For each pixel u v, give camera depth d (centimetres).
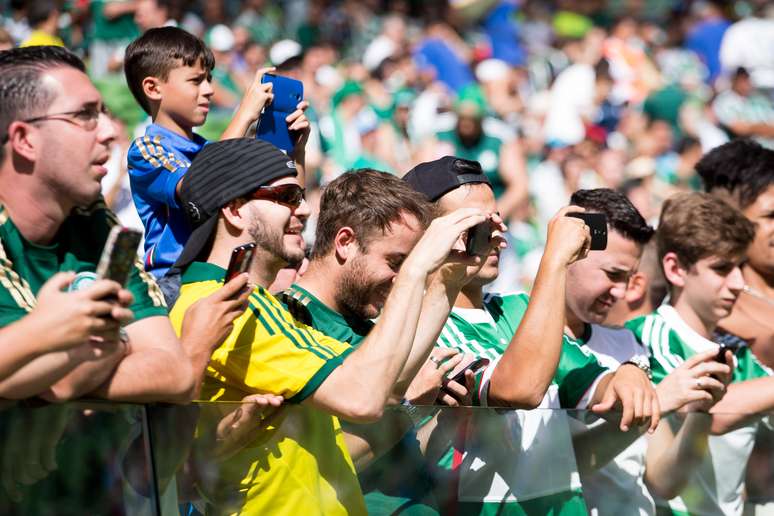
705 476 582
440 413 509
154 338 420
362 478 484
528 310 527
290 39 1838
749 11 2197
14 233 405
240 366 466
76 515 405
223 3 1588
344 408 451
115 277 367
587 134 1761
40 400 396
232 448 447
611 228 631
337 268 525
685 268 682
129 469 418
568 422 543
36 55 406
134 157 641
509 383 523
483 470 518
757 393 594
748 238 679
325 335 516
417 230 521
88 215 431
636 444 562
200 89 677
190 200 504
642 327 687
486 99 1673
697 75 2098
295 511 462
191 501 434
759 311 755
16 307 395
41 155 399
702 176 810
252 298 475
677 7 2212
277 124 620
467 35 2089
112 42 1181
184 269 505
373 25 1970
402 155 1528
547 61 2045
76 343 362
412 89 1684
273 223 493
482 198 586
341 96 1495
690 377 571
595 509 548
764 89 1927
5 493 388
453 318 593
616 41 2064
